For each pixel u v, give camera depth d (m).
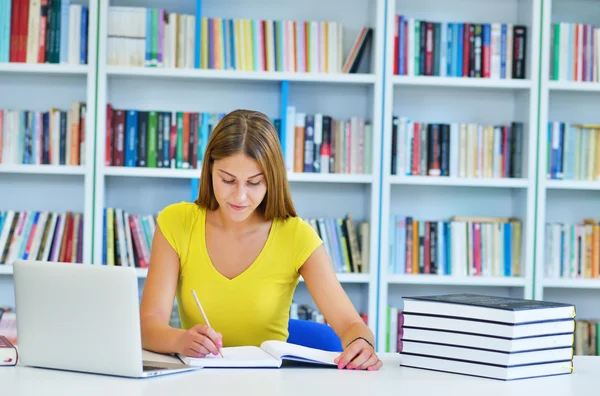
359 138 3.98
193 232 2.36
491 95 4.28
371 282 3.93
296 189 4.20
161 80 4.11
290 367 1.90
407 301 1.94
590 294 4.31
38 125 3.86
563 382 1.78
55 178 4.09
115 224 3.89
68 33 3.84
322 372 1.84
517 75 4.05
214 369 1.84
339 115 4.21
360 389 1.66
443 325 1.88
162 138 3.90
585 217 4.33
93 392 1.59
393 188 4.27
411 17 4.24
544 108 4.00
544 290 4.30
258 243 2.36
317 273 2.33
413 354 1.93
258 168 2.20
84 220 3.82
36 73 3.90
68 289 1.76
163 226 2.38
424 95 4.25
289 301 2.41
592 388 1.73
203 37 3.91
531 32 4.01
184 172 3.86
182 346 1.95
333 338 2.52
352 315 2.25
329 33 3.98
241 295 2.32
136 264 3.90
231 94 4.16
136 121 3.89
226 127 2.22
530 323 1.81
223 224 2.38
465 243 4.04
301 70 3.96
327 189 4.22
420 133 4.01
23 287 1.83
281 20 4.12
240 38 3.92
